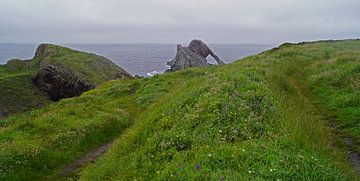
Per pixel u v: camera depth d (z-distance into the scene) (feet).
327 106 52.03
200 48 358.84
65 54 285.64
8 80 227.40
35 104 212.84
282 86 58.13
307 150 28.45
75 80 229.86
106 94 108.88
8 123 95.14
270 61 89.45
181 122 38.75
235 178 23.32
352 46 153.38
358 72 64.80
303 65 92.73
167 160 31.27
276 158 26.12
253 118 34.58
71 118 70.90
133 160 35.55
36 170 47.50
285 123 33.53
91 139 60.03
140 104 86.94
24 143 53.06
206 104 40.78
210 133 33.63
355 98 50.52
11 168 45.85
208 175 24.63
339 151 34.27
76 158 53.42
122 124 69.36
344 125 43.01
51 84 230.89
